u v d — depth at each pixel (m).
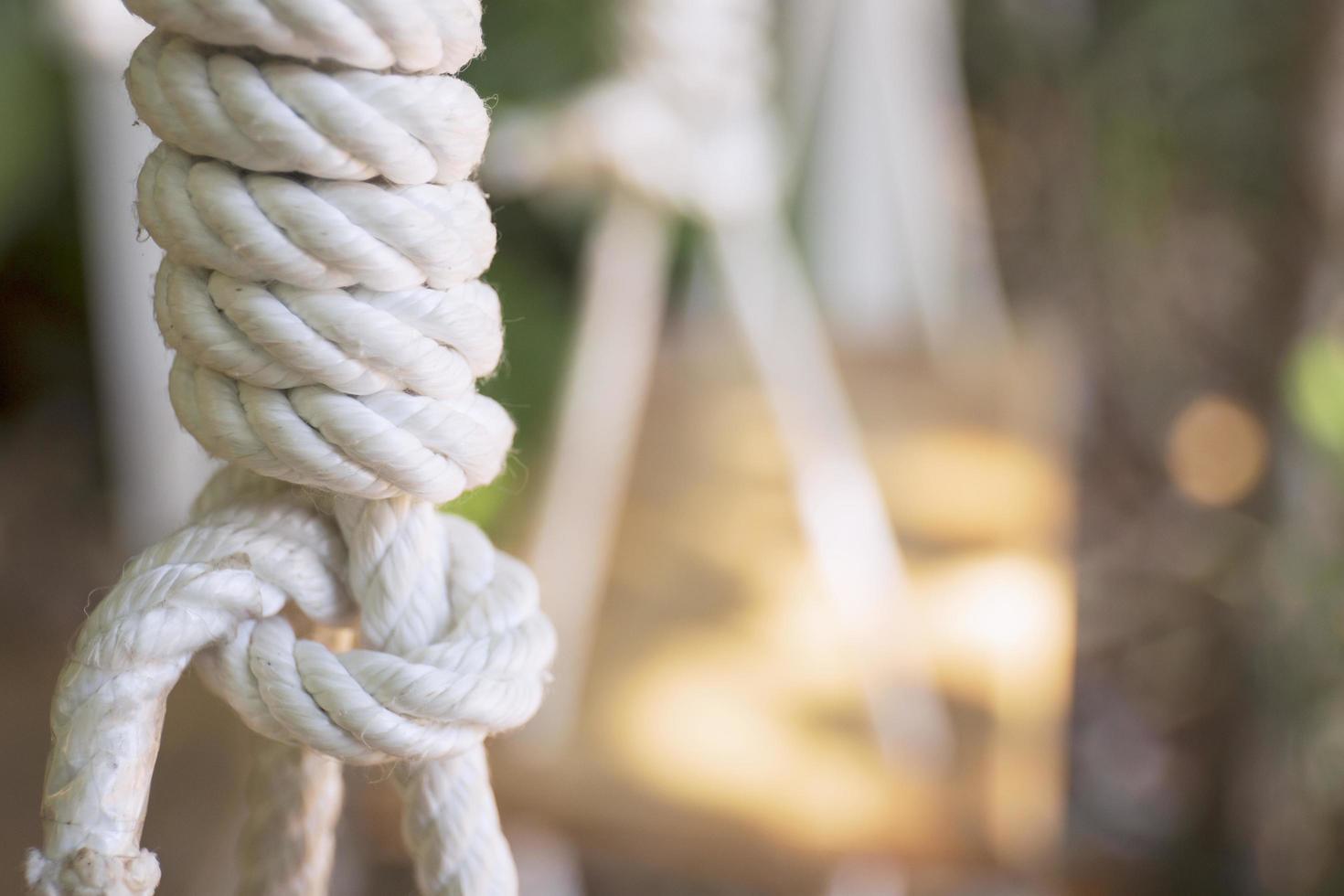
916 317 1.63
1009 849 0.87
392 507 0.47
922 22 1.55
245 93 0.44
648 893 1.16
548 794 0.91
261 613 0.47
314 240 0.45
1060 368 1.61
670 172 1.00
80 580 1.56
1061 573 1.15
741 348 1.63
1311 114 1.32
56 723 0.46
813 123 1.57
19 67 1.54
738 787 0.91
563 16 1.44
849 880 0.90
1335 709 1.36
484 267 0.46
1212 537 1.63
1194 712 1.56
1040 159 1.96
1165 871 1.45
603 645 1.06
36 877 0.46
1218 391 1.73
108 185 1.27
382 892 1.09
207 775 1.13
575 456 1.12
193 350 0.46
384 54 0.45
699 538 1.22
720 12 0.97
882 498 1.25
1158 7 1.76
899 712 0.97
